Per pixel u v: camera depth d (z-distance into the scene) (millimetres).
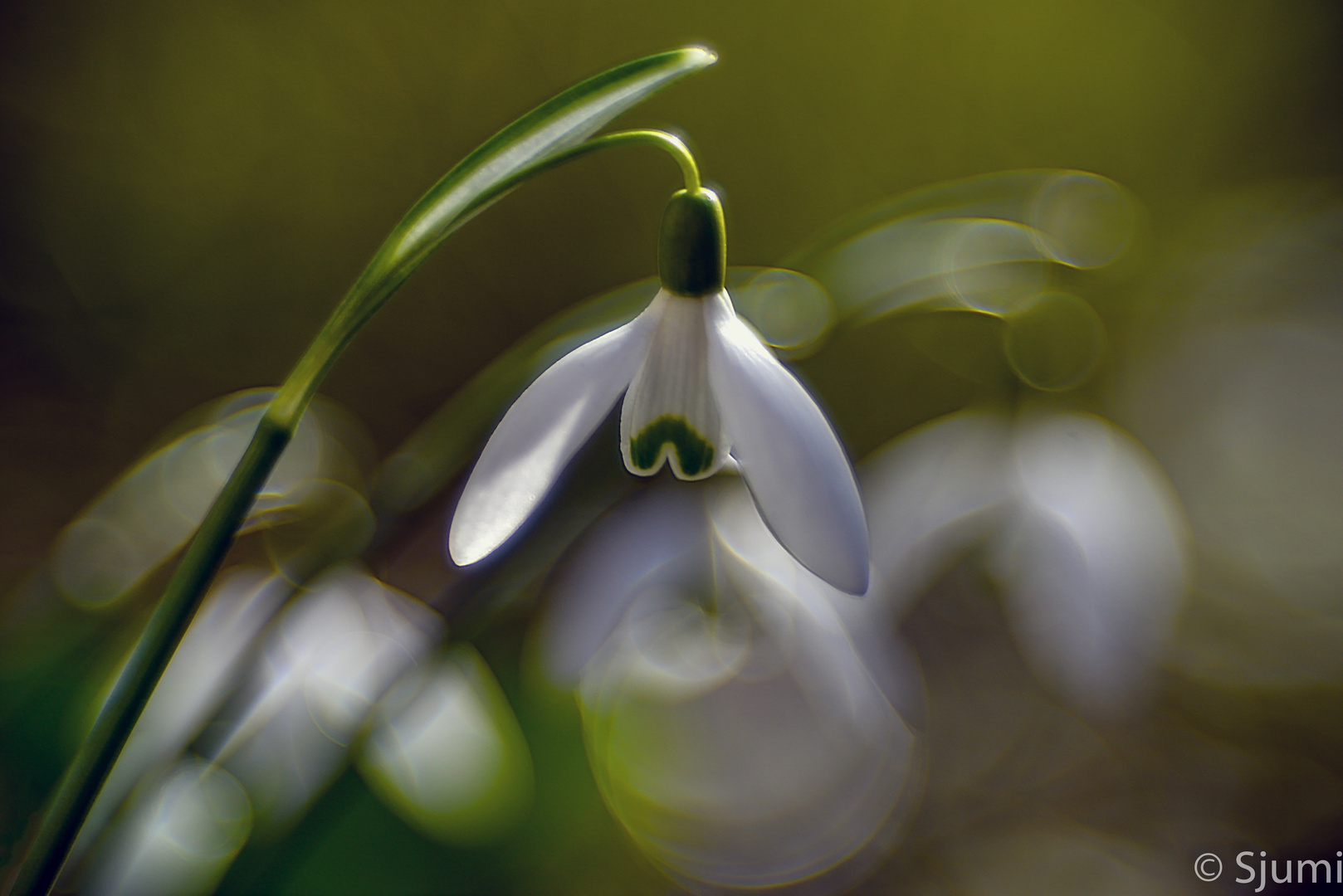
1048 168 982
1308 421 717
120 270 926
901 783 443
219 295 949
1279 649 595
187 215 938
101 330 915
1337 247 831
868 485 305
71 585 275
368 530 262
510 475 224
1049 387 278
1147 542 278
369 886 281
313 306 971
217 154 936
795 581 281
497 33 935
